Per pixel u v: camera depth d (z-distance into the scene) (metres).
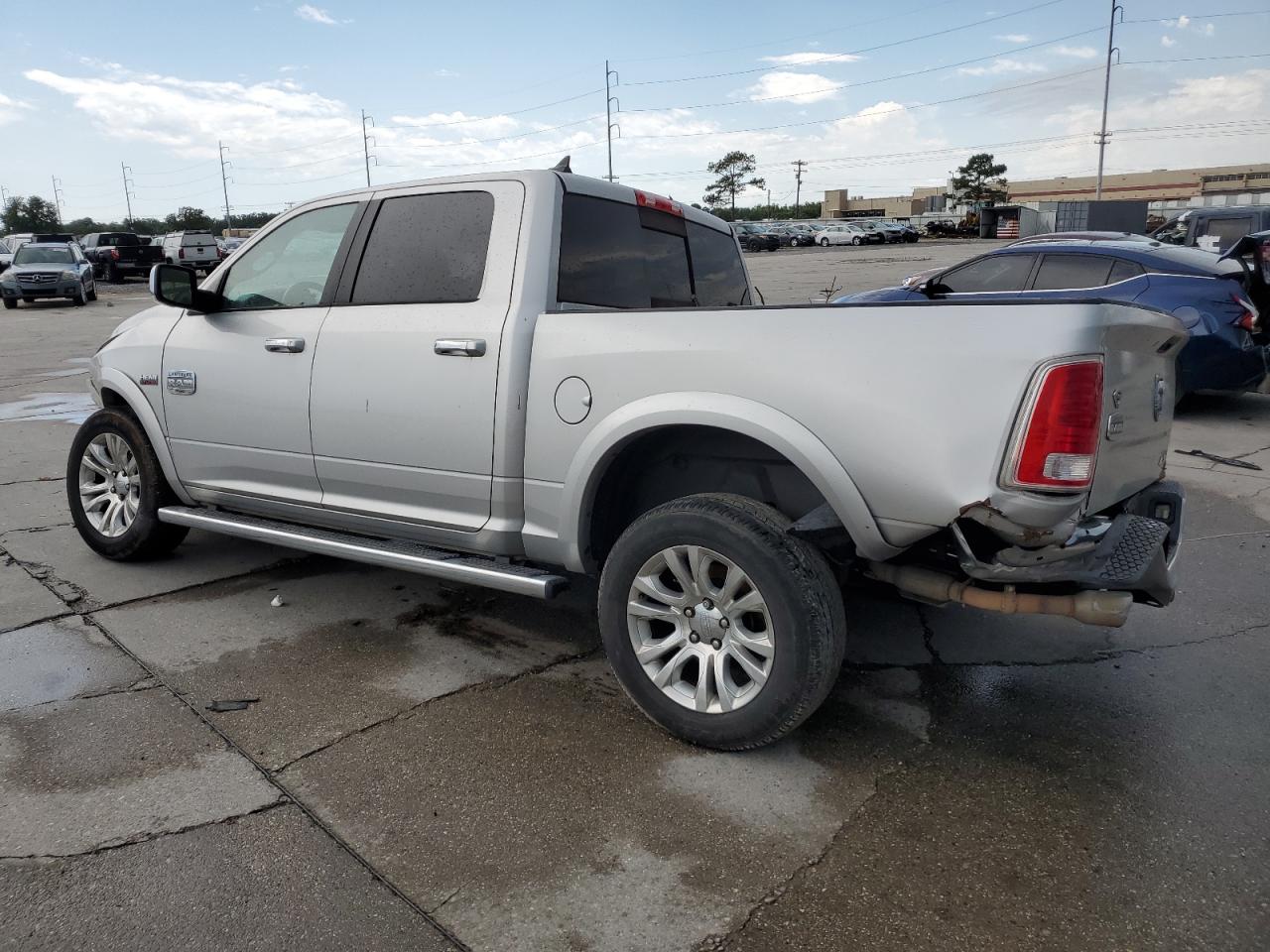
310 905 2.29
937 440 2.58
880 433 2.65
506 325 3.35
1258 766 2.95
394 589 4.50
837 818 2.67
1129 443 2.90
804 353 2.77
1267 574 4.68
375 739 3.08
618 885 2.38
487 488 3.44
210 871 2.41
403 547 3.71
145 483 4.61
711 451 3.27
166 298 4.06
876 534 2.73
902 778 2.87
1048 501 2.48
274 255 4.21
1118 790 2.81
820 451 2.73
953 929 2.22
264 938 2.18
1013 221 54.66
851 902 2.31
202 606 4.26
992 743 3.09
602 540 3.43
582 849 2.52
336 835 2.57
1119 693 3.46
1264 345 7.65
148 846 2.51
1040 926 2.23
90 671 3.56
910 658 3.77
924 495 2.60
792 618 2.76
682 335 2.99
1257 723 3.23
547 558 3.41
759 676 2.87
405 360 3.57
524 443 3.35
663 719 3.06
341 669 3.61
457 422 3.46
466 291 3.53
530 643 3.89
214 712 3.26
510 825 2.62
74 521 4.89
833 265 34.22
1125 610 2.57
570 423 3.22
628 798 2.76
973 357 2.54
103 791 2.76
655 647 3.08
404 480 3.66
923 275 8.85
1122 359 2.72
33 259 26.16
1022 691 3.47
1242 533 5.34
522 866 2.45
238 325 4.16
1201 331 7.50
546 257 3.45
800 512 3.20
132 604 4.27
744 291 4.79
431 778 2.85
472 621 4.11
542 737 3.11
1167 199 88.25
